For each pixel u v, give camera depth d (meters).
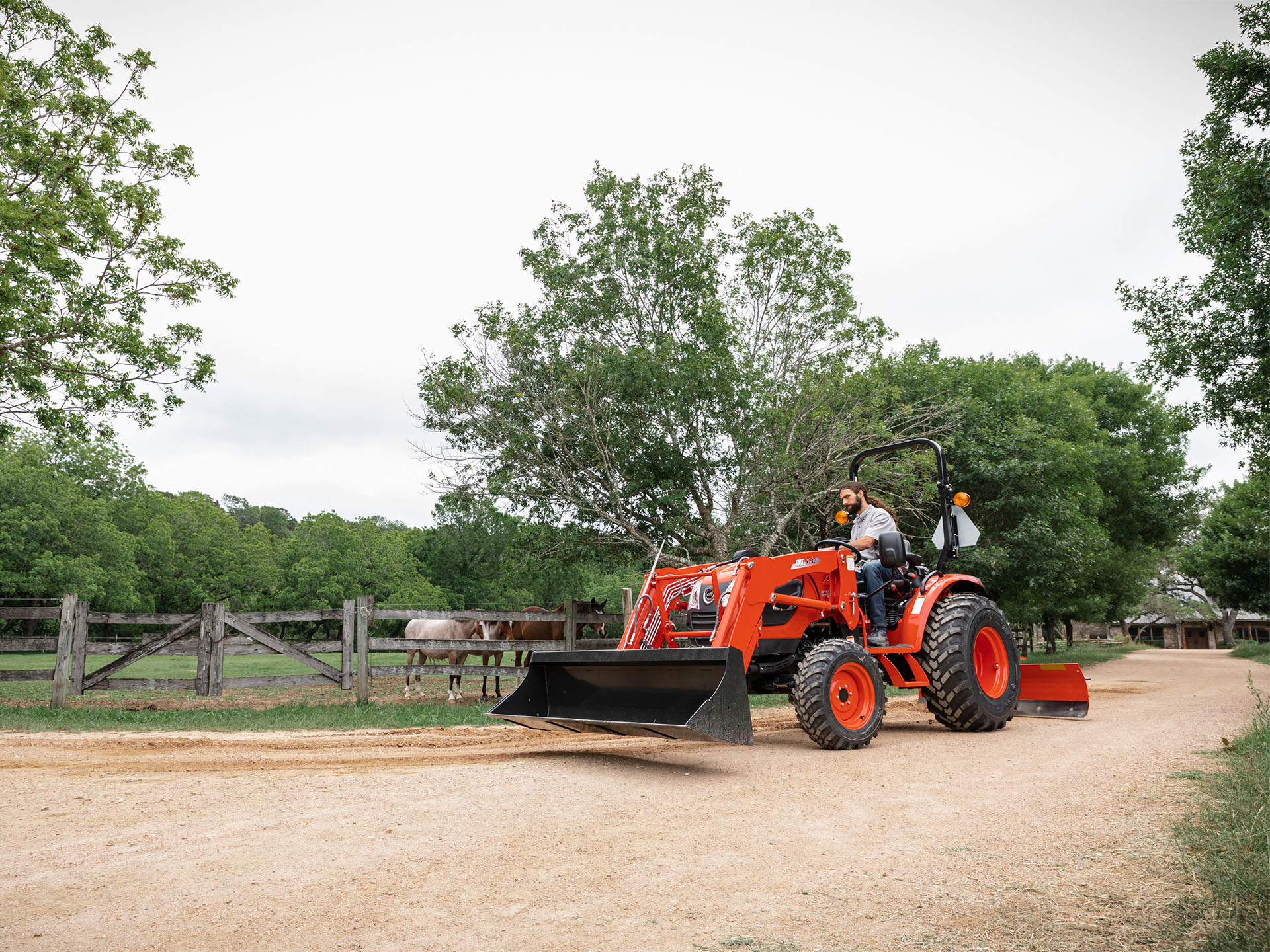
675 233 16.06
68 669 10.42
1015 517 19.31
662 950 2.36
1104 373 30.89
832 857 3.29
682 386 14.45
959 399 18.31
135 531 58.50
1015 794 4.48
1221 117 12.24
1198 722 7.77
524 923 2.57
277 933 2.49
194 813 4.03
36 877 3.02
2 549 46.28
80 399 15.09
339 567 55.16
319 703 11.30
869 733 6.25
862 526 7.46
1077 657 29.52
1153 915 2.59
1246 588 34.09
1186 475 31.81
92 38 14.84
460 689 13.09
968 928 2.52
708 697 5.28
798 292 16.02
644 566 16.09
